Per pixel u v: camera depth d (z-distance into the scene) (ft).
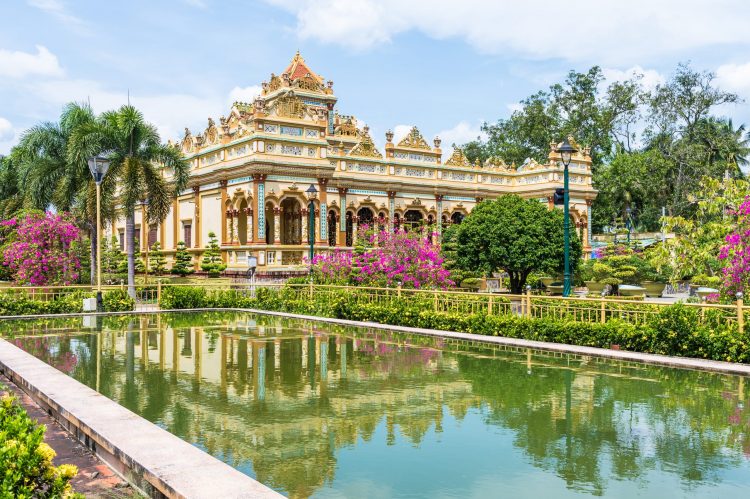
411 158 140.15
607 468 23.11
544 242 95.09
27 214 101.19
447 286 79.61
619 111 202.39
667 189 195.52
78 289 87.15
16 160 137.49
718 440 26.40
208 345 54.34
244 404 32.83
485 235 96.17
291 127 114.21
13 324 70.49
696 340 44.04
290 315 78.59
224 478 19.61
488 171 152.25
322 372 41.55
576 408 31.81
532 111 203.21
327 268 86.48
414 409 31.73
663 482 21.74
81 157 89.20
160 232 139.95
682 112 193.57
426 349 51.62
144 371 42.22
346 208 128.88
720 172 182.50
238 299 90.22
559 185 149.07
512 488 21.27
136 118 90.22
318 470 23.00
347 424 29.04
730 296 51.80
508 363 44.78
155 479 19.88
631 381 38.37
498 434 27.43
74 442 26.50
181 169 95.35
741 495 20.54
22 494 14.25
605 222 189.98
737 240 51.72
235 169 114.52
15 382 37.88
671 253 64.69
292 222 121.70
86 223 110.32
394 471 22.88
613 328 48.78
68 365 44.55
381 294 74.69
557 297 54.54
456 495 20.68
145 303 93.50
